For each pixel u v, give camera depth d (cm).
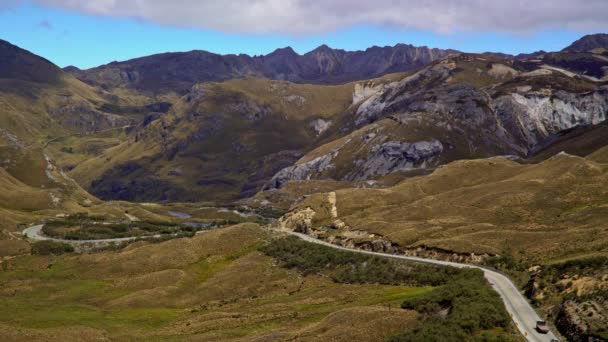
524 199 16175
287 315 11075
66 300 14450
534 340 6931
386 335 8031
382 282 12569
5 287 15762
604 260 8831
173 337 10506
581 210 14488
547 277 9100
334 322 8950
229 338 9888
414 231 15162
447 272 11706
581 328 6906
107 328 11538
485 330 7388
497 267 11488
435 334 7300
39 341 10069
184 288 15125
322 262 14975
